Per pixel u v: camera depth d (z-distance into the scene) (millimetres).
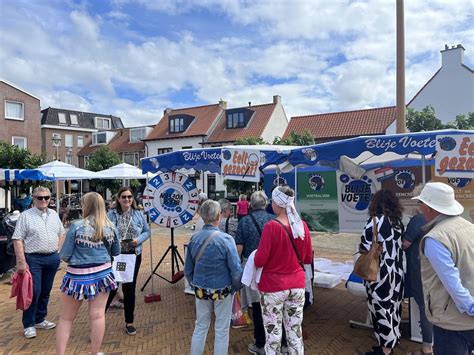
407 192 6391
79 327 4969
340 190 7594
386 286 3637
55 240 4801
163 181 6176
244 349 4234
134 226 4785
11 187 11398
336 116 27141
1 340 4574
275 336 3236
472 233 2396
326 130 26344
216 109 33500
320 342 4422
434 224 2484
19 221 4590
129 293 4688
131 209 4980
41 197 4680
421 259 2504
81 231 3600
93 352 3711
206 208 3609
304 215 8047
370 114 25891
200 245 3521
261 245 3240
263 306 3297
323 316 5277
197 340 3512
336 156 4402
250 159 5121
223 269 3506
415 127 17656
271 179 8664
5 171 8320
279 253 3248
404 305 5676
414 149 3928
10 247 6844
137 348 4289
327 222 7777
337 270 7145
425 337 3793
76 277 3570
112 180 24969
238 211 8992
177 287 6816
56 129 45156
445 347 2408
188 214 6156
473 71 24172
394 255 3662
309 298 4691
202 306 3539
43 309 4953
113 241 3828
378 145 4125
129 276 4566
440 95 25297
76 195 21391
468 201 5207
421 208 2672
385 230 3641
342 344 4359
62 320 3656
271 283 3240
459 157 3688
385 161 6336
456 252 2332
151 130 38562
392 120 24484
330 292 6410
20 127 28469
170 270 8195
